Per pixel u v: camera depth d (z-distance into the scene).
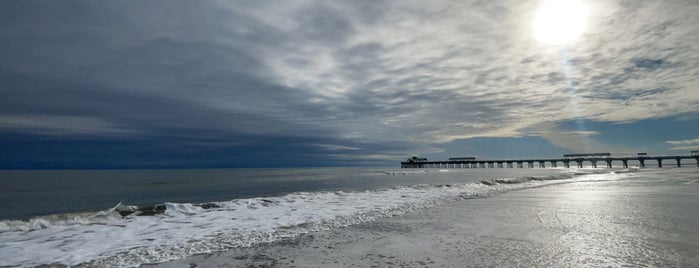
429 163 108.38
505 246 6.17
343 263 5.31
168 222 9.02
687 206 10.71
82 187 28.80
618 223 8.03
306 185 28.84
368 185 27.41
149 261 5.53
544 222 8.37
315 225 8.41
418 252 5.87
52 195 21.69
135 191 24.62
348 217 9.51
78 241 6.94
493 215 9.62
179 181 37.66
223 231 7.80
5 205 16.81
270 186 28.19
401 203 12.52
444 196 14.72
